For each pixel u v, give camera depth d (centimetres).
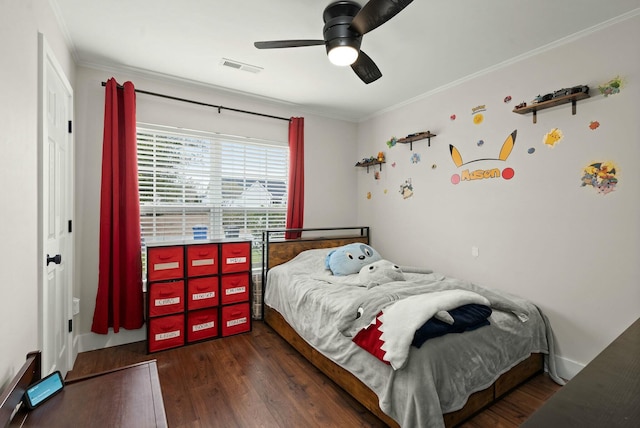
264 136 358
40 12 159
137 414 99
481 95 278
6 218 111
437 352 160
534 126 241
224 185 337
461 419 171
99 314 262
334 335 208
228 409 190
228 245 298
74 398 106
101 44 236
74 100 257
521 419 179
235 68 276
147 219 296
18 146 124
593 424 49
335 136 412
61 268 211
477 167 281
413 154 345
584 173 215
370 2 152
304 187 388
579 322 218
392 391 161
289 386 215
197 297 283
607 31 204
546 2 185
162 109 300
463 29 213
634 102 194
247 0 185
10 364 113
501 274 263
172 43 236
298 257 340
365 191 417
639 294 193
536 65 240
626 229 198
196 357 256
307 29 216
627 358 73
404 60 257
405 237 355
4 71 110
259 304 341
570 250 222
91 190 267
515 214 253
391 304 193
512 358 199
